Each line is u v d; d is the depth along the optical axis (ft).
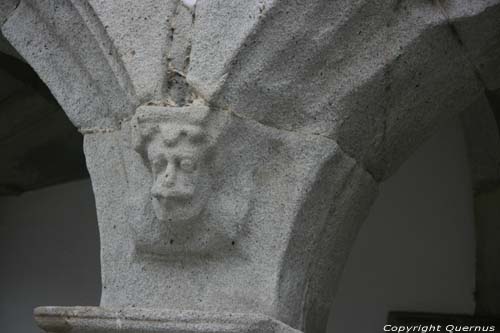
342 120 18.89
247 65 18.35
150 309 17.69
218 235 18.44
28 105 27.68
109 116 19.70
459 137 28.19
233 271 18.43
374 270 28.12
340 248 20.04
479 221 27.73
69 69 20.16
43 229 30.55
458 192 28.09
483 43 20.04
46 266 30.37
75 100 20.02
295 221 18.47
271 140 18.71
